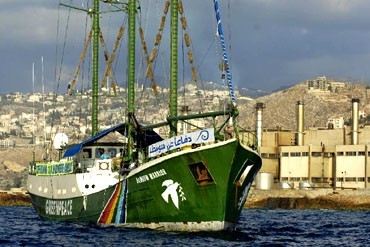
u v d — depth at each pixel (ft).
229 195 213.87
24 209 516.32
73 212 266.16
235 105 210.18
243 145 208.64
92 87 357.61
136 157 249.55
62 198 276.00
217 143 207.51
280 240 225.76
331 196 653.30
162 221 224.94
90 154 269.64
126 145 257.34
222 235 216.54
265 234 247.29
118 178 242.17
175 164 214.28
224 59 211.00
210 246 192.13
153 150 226.38
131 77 267.18
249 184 224.74
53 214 288.92
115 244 199.11
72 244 206.18
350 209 639.35
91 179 250.57
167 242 199.62
